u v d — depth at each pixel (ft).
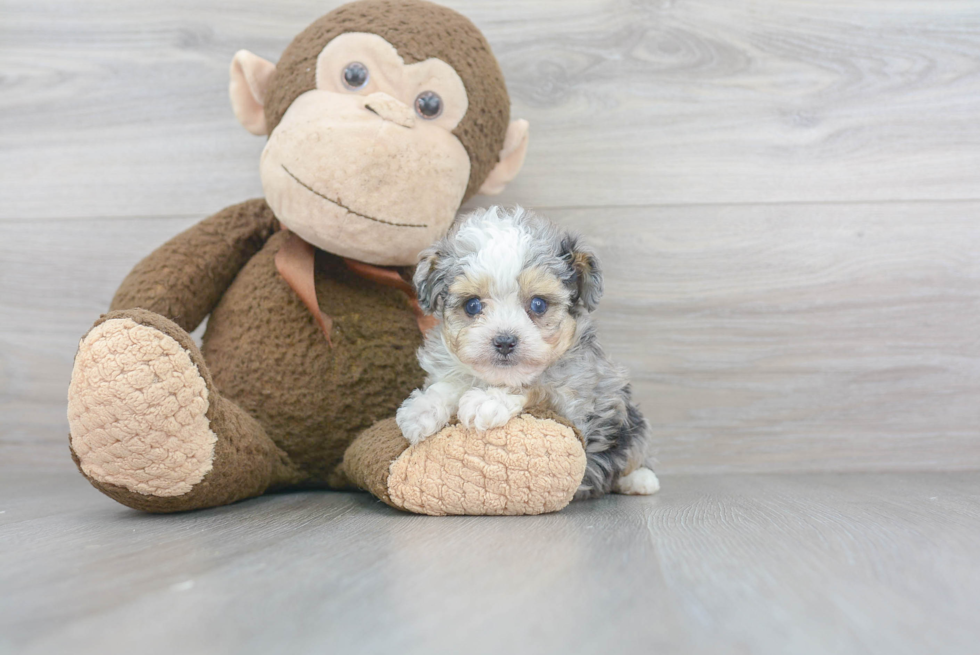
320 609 1.26
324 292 2.10
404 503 1.79
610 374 1.97
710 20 2.44
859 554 1.48
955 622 1.22
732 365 2.45
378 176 1.94
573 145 2.46
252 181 2.50
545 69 2.45
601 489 1.98
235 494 1.91
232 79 2.15
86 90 2.49
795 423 2.45
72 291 2.50
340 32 2.02
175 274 2.08
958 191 2.43
